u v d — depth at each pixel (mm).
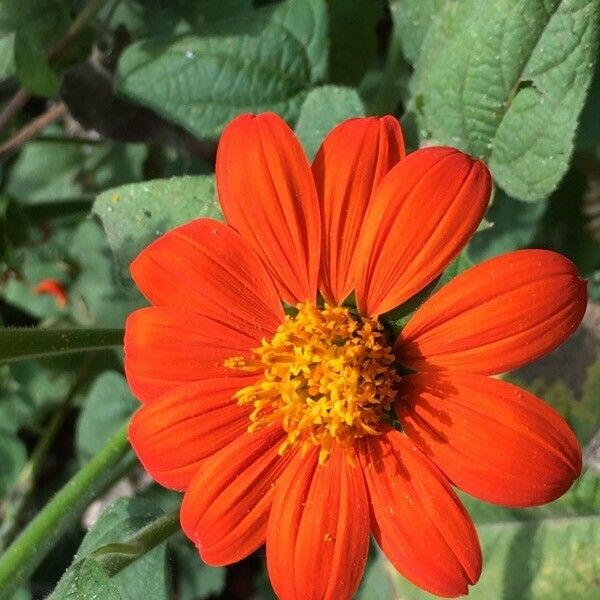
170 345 150
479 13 177
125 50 224
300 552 144
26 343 167
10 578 178
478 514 224
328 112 200
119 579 180
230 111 217
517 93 180
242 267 150
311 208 145
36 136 271
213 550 146
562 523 216
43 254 284
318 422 146
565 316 131
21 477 289
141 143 241
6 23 240
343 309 148
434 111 192
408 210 137
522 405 133
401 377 146
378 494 145
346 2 239
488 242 241
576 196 246
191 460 148
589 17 168
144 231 193
